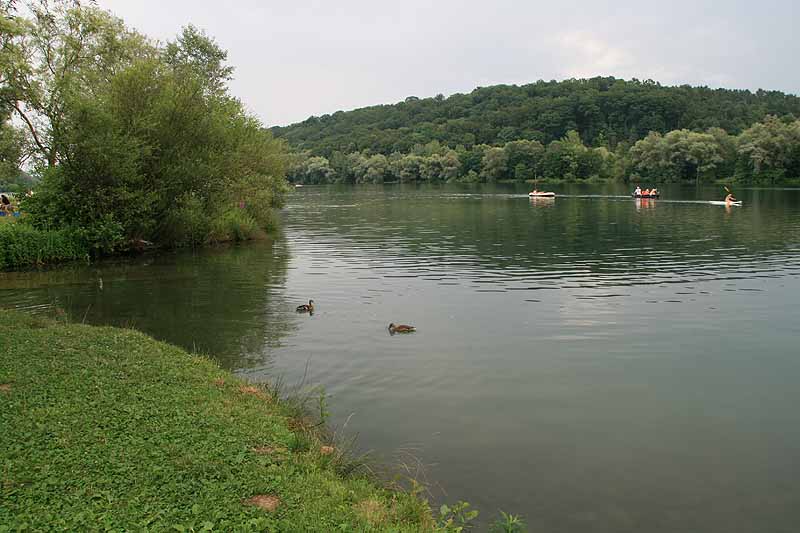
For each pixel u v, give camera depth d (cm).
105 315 2019
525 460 1007
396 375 1419
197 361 1364
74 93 3131
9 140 3278
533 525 819
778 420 1179
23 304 2180
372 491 838
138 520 657
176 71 3838
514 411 1213
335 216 6041
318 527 677
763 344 1669
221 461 822
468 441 1074
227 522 667
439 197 8906
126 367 1238
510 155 13075
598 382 1383
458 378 1402
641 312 2025
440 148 14738
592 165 12181
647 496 900
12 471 748
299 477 812
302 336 1752
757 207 6178
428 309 2089
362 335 1764
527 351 1612
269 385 1320
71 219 3288
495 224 5031
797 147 9569
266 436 950
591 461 1008
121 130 3197
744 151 9812
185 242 3794
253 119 4638
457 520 820
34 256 3056
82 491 709
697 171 10631
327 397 1275
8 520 638
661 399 1284
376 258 3291
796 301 2164
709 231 4303
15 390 1048
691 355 1582
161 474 768
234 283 2594
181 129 3494
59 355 1287
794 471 980
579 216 5600
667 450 1051
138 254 3484
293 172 14538
